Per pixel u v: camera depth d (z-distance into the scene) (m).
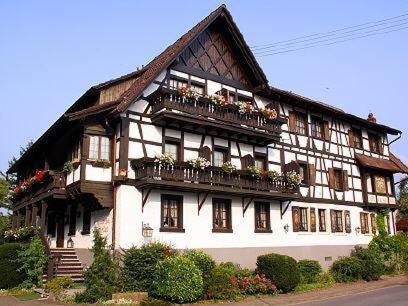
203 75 20.41
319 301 15.25
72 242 20.62
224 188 18.61
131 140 17.38
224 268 16.38
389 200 29.19
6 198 34.44
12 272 16.64
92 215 18.75
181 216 18.14
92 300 13.62
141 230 16.92
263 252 20.80
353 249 25.72
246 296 15.73
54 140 21.20
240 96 21.75
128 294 13.91
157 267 14.55
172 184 16.97
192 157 19.05
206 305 14.16
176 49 18.64
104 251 14.99
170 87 19.11
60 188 18.34
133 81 20.25
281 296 16.28
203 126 19.02
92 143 17.36
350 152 27.47
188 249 17.81
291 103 24.14
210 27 21.17
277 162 22.72
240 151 21.08
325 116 26.28
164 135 18.41
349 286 19.44
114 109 17.05
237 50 21.66
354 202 26.70
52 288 15.01
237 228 20.05
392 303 14.31
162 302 13.59
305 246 22.91
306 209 23.66
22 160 26.94
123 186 16.84
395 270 25.14
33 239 17.55
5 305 13.50
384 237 26.84
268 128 21.28
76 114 16.64
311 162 24.61
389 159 30.97
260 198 21.09
